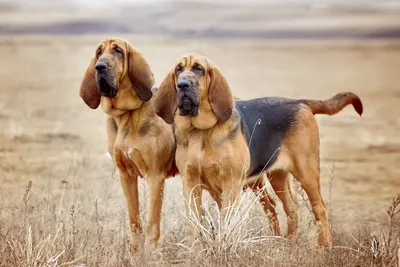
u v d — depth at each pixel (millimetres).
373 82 53562
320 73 61250
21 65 62156
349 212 17297
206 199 16766
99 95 13789
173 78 13203
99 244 12766
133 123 13430
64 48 86000
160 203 13578
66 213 14883
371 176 21547
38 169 19766
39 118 29656
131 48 13516
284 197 14898
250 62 73812
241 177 13258
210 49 92125
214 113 13055
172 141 13680
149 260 12641
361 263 12914
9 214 14742
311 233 14031
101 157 21328
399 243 13219
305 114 14477
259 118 14125
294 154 14336
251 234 13445
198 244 12820
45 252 12508
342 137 28125
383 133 29281
